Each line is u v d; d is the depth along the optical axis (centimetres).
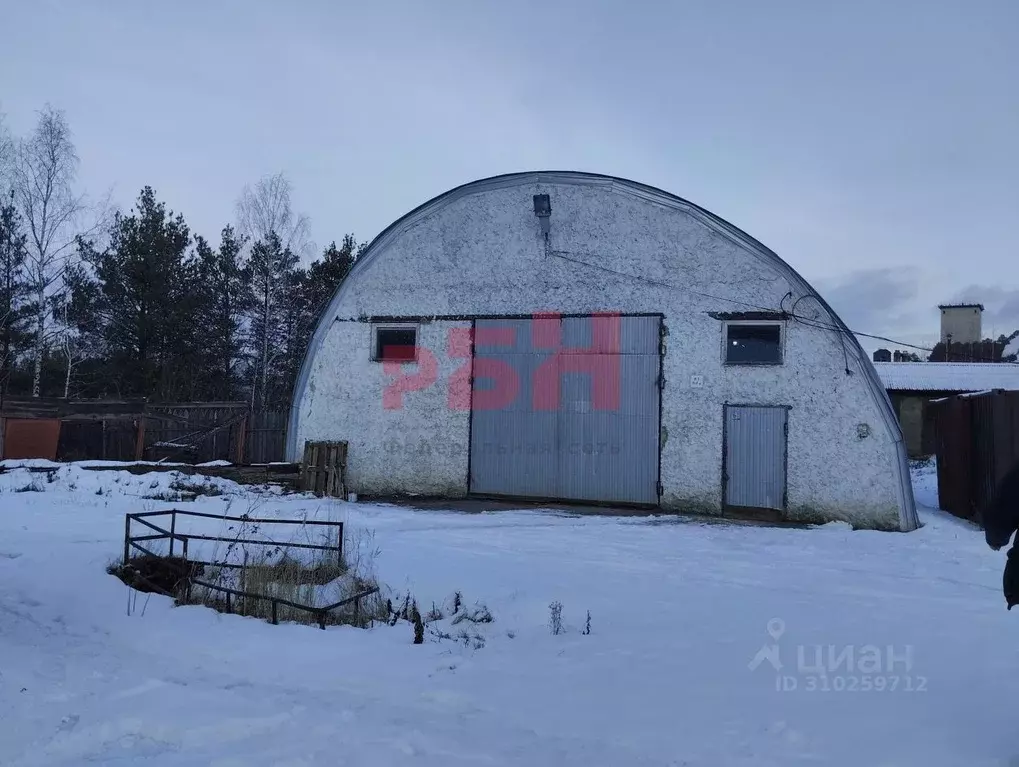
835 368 1348
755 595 774
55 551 867
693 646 593
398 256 1614
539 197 1478
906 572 900
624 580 841
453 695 476
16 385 2952
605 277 1487
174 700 453
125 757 375
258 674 516
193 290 3120
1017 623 658
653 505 1430
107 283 2880
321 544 887
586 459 1479
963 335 4856
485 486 1535
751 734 414
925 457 3100
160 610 677
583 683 506
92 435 1919
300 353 3189
